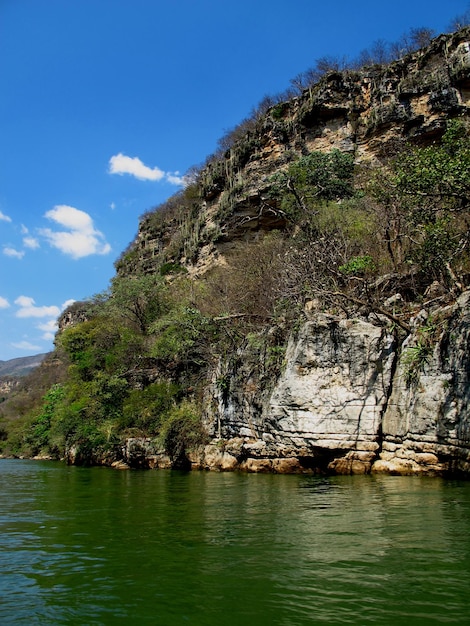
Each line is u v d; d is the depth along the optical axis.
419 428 12.73
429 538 6.86
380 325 14.96
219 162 39.84
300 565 5.84
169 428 21.81
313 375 14.83
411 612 4.48
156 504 10.98
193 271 40.97
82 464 29.56
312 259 18.72
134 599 5.03
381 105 31.59
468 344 12.02
